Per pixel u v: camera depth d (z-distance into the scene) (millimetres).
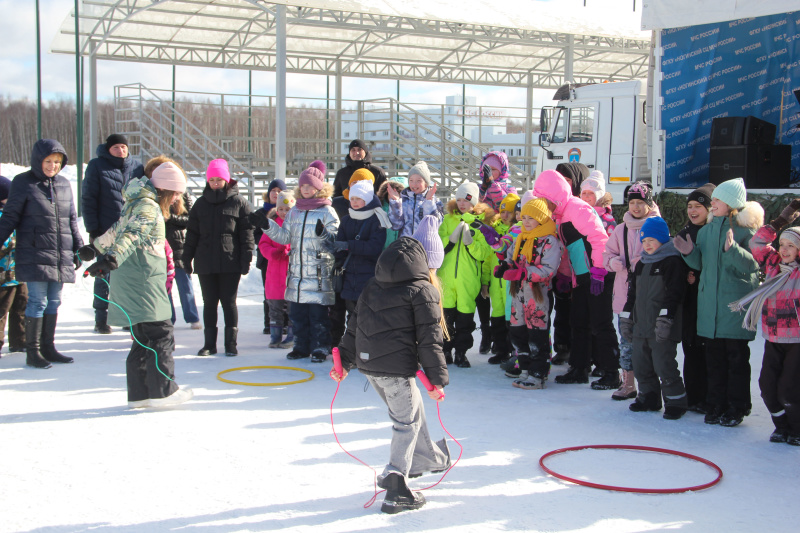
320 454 4176
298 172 19891
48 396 5453
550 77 23344
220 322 9148
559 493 3602
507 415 5031
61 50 17047
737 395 4824
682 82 11492
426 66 21328
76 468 3941
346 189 7855
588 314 5953
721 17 10047
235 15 15586
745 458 4168
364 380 6082
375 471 3904
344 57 19844
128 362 5109
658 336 4809
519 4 16922
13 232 6793
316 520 3281
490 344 7344
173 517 3311
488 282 6887
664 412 5043
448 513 3359
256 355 7113
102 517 3309
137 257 4980
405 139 19312
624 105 12898
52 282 6438
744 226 4777
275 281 7418
